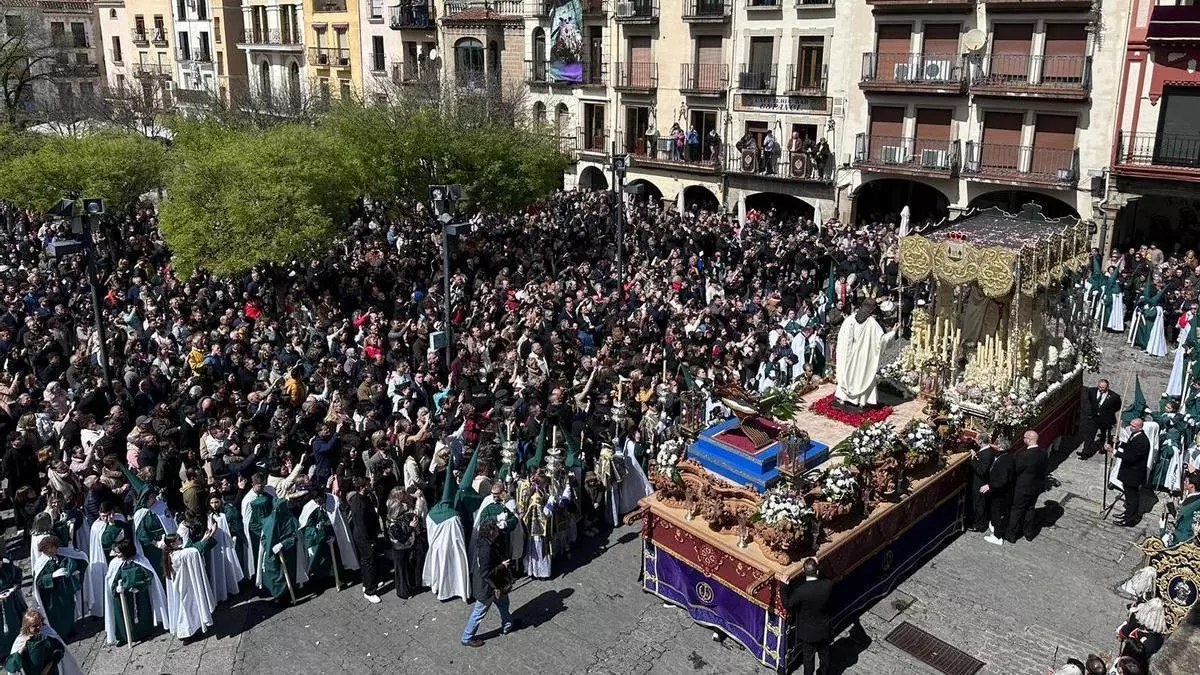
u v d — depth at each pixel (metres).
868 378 13.62
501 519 11.20
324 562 12.00
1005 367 14.78
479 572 10.79
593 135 43.84
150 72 64.94
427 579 11.97
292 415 15.12
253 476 11.98
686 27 38.88
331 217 25.05
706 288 23.69
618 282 22.66
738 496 10.81
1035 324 15.19
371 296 22.78
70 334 19.12
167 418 14.18
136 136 32.62
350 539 12.41
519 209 30.45
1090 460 16.11
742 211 37.84
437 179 28.73
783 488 10.49
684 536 11.33
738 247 28.16
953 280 14.39
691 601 11.45
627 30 40.91
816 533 10.40
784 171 36.66
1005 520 13.27
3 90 58.19
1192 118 27.69
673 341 18.69
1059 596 11.93
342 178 25.67
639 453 14.35
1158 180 28.25
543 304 20.55
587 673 10.49
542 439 13.19
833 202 35.62
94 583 11.46
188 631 11.02
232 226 21.91
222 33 61.62
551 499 12.37
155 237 30.27
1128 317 23.88
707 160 39.34
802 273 24.69
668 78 40.09
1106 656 9.67
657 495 11.75
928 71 32.22
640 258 27.11
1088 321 17.73
